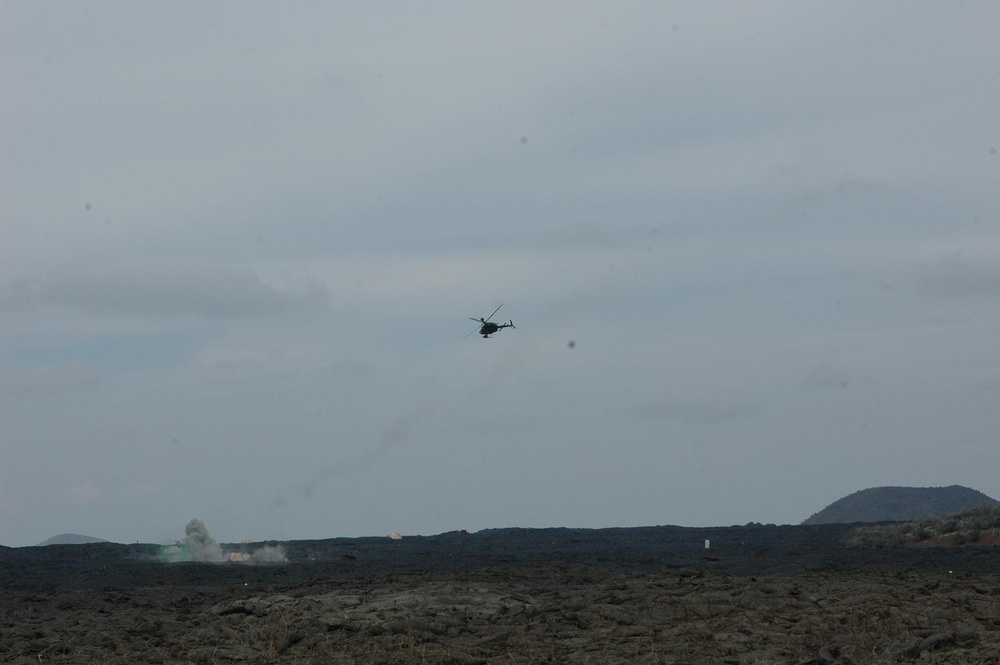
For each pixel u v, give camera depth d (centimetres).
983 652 3247
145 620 4438
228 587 5934
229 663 3478
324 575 6531
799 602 4222
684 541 11769
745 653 3369
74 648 3803
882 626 3738
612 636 3684
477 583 5122
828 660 3231
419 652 3484
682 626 3806
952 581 4981
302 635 3841
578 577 5622
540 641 3634
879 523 15950
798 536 12025
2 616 4662
